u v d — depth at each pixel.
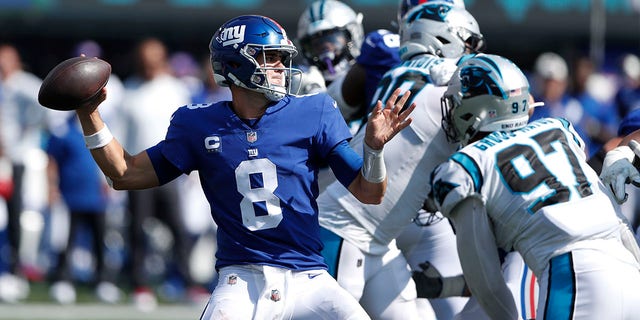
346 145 15.06
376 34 19.88
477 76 15.86
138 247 30.50
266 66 14.81
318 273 15.01
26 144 33.06
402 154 17.14
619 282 14.65
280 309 14.65
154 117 30.75
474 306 17.16
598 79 38.22
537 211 15.02
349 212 17.23
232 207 14.94
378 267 17.33
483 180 15.22
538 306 15.02
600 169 17.53
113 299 31.09
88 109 14.67
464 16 18.39
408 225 18.20
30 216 34.06
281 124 14.97
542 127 15.85
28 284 34.06
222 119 15.02
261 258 14.79
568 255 14.84
